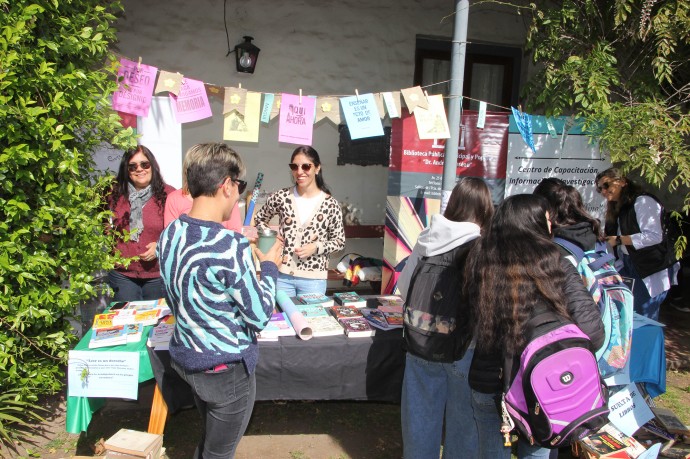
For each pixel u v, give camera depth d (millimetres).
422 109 3604
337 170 5773
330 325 2846
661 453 2883
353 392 2773
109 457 2475
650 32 4066
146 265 3404
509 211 2006
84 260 2992
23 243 2848
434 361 2268
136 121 3717
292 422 3393
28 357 3148
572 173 4324
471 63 6008
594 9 4148
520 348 1862
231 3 5262
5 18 2506
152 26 5141
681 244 3734
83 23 2910
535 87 4586
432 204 4395
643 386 3172
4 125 2617
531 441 1921
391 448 3146
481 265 1984
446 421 2391
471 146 4316
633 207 3715
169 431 3242
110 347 2586
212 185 1892
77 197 2900
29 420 3227
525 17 5805
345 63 5602
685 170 3672
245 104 3367
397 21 5656
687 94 4199
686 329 5234
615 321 2496
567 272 2023
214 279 1821
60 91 2770
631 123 3809
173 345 2016
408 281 2549
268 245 2693
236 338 1934
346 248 5836
